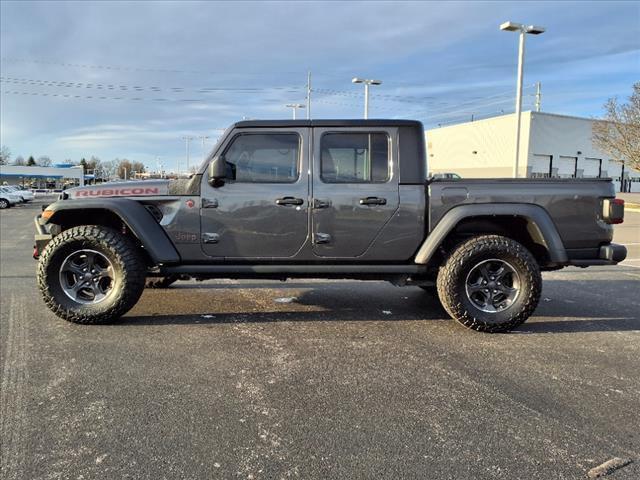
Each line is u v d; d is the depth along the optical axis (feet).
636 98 93.91
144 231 15.83
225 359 13.33
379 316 17.85
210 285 23.18
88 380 11.83
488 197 15.89
